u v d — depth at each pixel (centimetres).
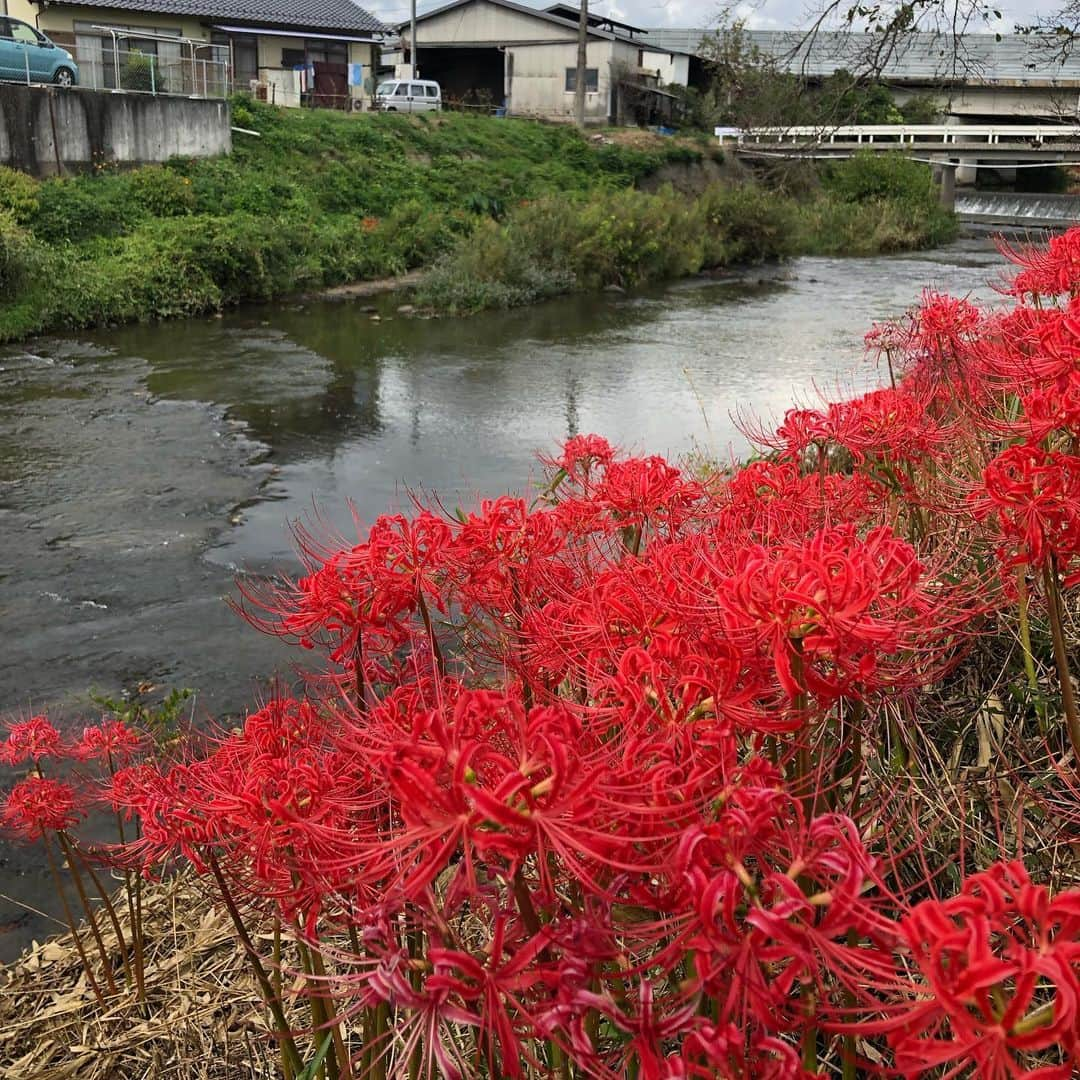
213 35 3253
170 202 2147
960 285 2341
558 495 274
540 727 108
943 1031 165
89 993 315
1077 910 91
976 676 249
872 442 235
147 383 1425
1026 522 164
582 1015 111
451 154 3003
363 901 142
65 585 771
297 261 2180
